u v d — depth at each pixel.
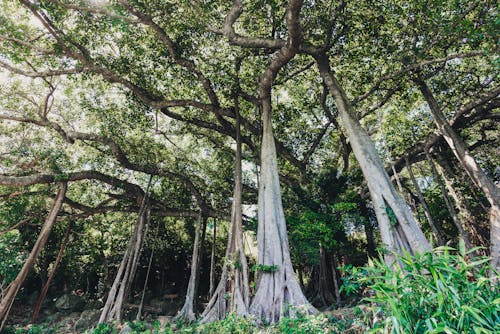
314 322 5.82
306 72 16.39
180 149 18.16
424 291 2.72
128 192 16.08
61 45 11.61
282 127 17.30
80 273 20.64
